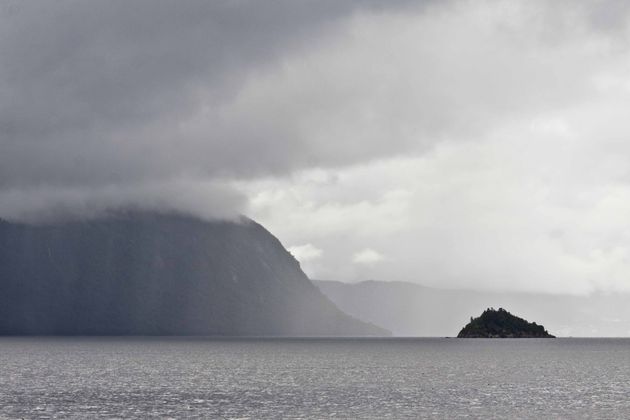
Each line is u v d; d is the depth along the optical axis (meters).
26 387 125.31
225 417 91.56
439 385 131.50
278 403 104.44
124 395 113.56
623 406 102.31
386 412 96.19
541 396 113.88
